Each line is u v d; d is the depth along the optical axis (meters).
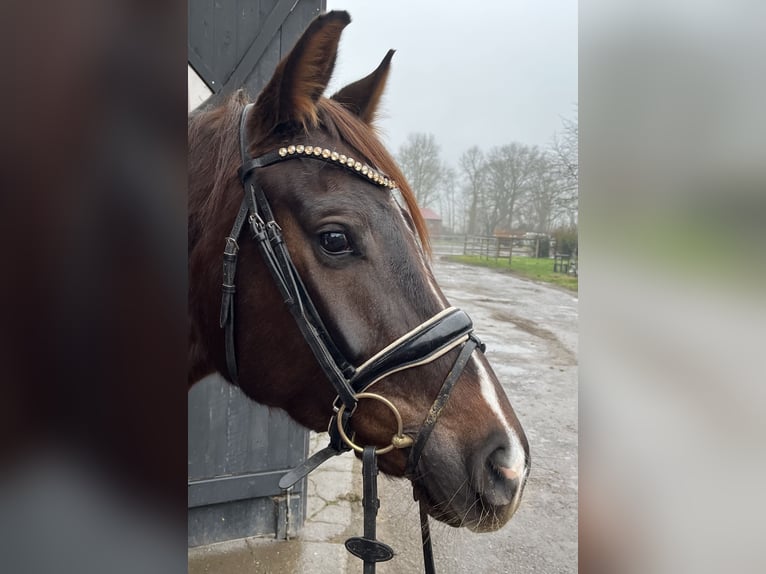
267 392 0.84
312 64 0.76
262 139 0.78
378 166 0.79
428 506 0.79
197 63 1.26
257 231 0.76
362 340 0.75
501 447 0.75
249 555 1.44
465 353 0.77
